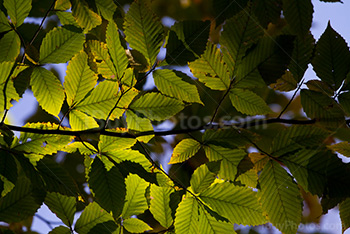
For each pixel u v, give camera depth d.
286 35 1.51
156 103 1.56
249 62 1.52
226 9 1.54
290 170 1.54
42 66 1.55
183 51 1.53
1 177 1.54
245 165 1.55
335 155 1.53
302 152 1.54
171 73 1.54
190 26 1.52
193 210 1.56
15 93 1.55
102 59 1.55
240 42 1.52
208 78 1.54
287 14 1.55
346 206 1.56
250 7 1.52
